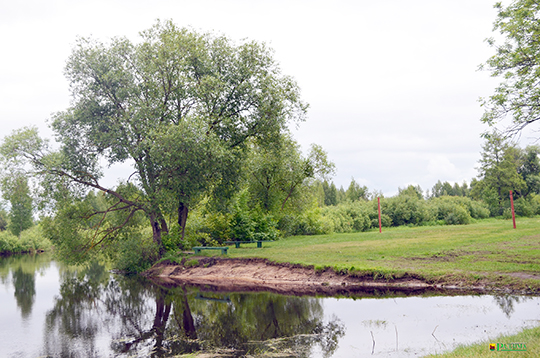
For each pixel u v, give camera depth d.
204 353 8.25
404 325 9.28
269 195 33.38
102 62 23.09
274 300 13.69
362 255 18.02
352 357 7.39
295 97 26.47
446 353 6.51
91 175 23.41
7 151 21.22
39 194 21.66
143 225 26.77
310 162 34.22
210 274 20.39
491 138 13.97
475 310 10.01
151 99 23.64
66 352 9.03
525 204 59.59
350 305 11.95
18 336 10.57
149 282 21.00
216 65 24.73
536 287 11.31
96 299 16.62
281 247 23.92
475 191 66.69
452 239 20.70
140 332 10.62
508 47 13.62
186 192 22.75
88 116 22.95
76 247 24.03
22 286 21.23
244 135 24.98
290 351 8.05
